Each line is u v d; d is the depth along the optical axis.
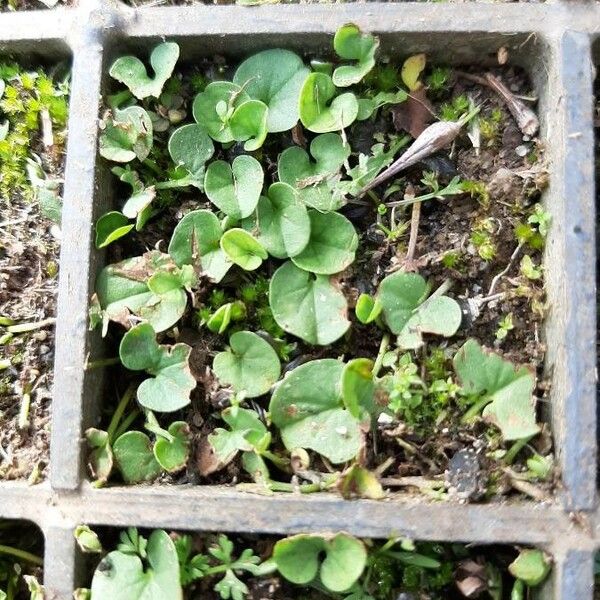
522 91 0.15
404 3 0.15
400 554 0.14
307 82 0.14
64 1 0.16
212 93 0.15
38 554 0.15
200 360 0.15
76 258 0.14
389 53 0.15
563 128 0.14
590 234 0.14
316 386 0.14
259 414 0.14
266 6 0.15
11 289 0.16
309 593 0.14
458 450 0.14
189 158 0.15
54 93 0.16
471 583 0.14
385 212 0.15
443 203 0.15
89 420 0.14
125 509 0.14
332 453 0.14
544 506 0.13
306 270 0.15
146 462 0.14
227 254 0.14
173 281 0.15
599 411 0.14
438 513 0.13
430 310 0.14
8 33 0.15
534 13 0.14
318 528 0.13
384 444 0.14
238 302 0.15
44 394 0.15
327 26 0.15
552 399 0.14
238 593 0.14
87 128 0.15
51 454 0.14
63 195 0.15
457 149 0.15
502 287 0.15
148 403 0.14
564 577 0.13
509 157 0.15
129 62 0.15
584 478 0.13
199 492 0.14
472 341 0.14
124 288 0.15
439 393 0.14
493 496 0.14
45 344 0.15
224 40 0.15
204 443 0.14
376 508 0.13
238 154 0.15
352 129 0.15
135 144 0.15
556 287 0.14
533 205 0.15
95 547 0.13
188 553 0.14
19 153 0.16
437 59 0.15
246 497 0.13
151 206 0.15
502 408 0.14
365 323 0.15
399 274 0.15
